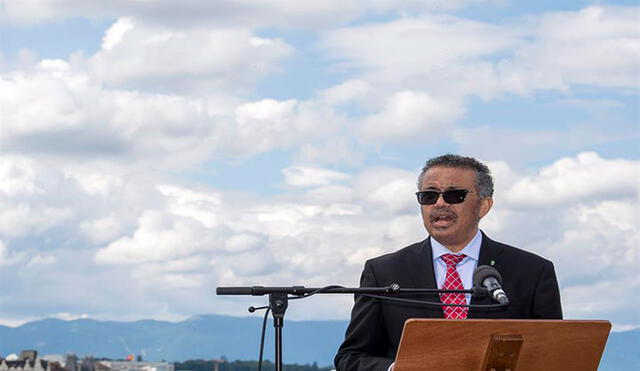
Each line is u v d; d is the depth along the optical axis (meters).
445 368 4.21
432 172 5.75
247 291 4.93
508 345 4.20
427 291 4.97
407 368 4.18
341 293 4.98
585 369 4.39
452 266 5.72
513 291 5.65
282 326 4.94
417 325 4.11
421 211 5.82
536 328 4.24
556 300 5.69
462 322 4.14
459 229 5.68
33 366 72.50
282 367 4.91
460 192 5.66
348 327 5.79
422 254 5.80
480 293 4.95
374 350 5.71
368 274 5.83
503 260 5.75
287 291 4.94
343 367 5.57
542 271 5.72
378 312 5.72
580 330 4.32
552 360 4.32
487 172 5.80
